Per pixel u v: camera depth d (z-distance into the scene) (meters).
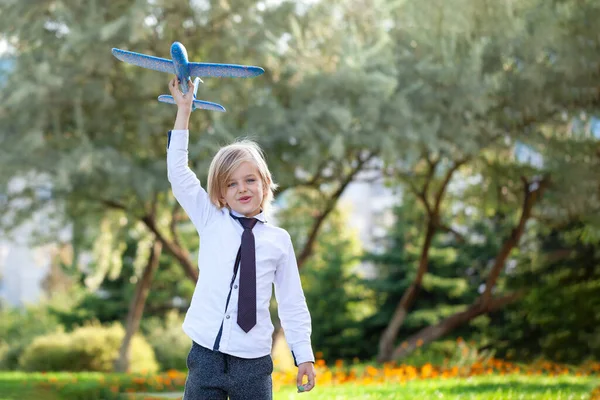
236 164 3.24
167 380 11.72
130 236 17.19
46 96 11.41
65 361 17.27
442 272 21.23
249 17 11.78
